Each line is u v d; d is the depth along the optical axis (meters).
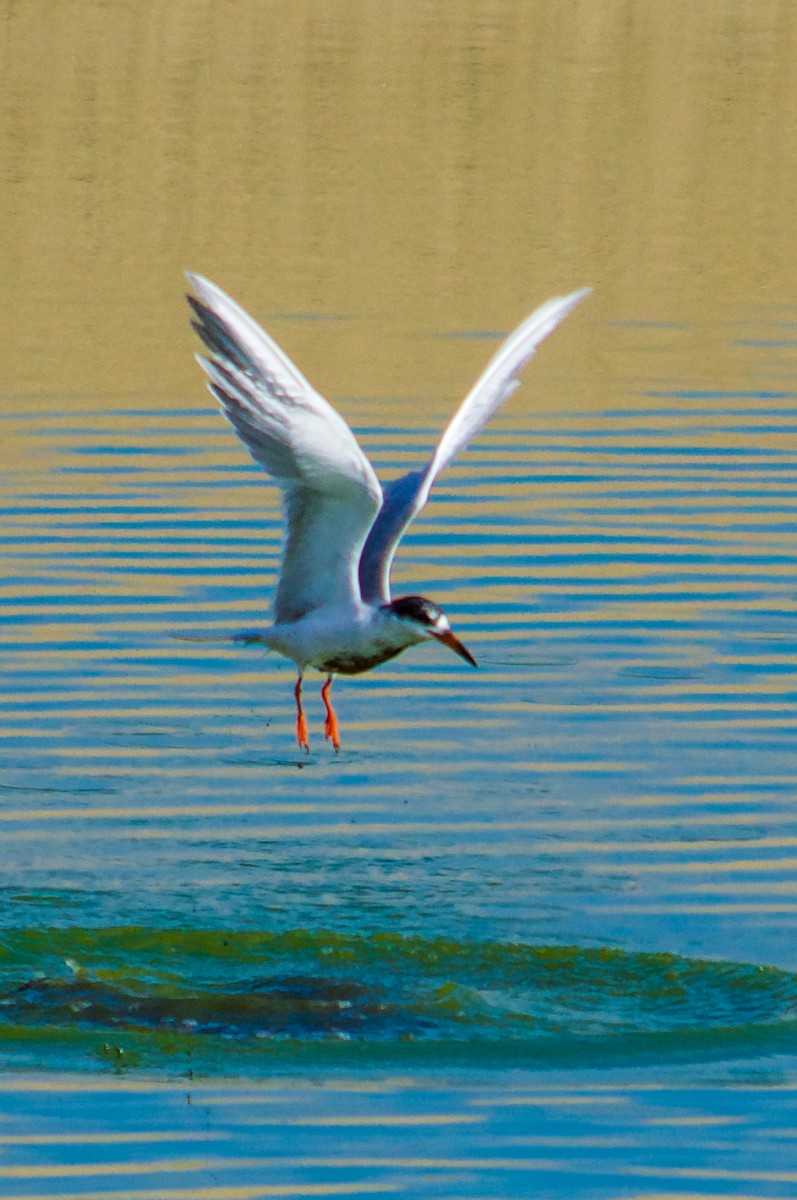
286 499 10.83
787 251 28.12
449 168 31.59
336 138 32.88
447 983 11.91
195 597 17.08
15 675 15.73
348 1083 10.95
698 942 12.36
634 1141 10.43
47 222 28.42
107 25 40.31
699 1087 10.88
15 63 36.97
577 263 27.16
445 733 15.11
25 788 14.15
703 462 20.31
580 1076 11.00
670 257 27.70
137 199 29.56
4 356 22.94
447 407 21.16
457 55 38.91
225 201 29.61
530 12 43.50
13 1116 10.55
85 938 12.39
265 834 13.59
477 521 18.77
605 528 18.69
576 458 20.38
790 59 39.47
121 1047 11.23
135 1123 10.54
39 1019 11.49
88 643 16.27
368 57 38.50
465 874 13.11
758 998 11.76
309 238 27.97
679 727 15.12
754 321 25.06
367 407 21.02
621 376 22.92
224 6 42.56
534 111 35.00
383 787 14.31
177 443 20.70
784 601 17.23
